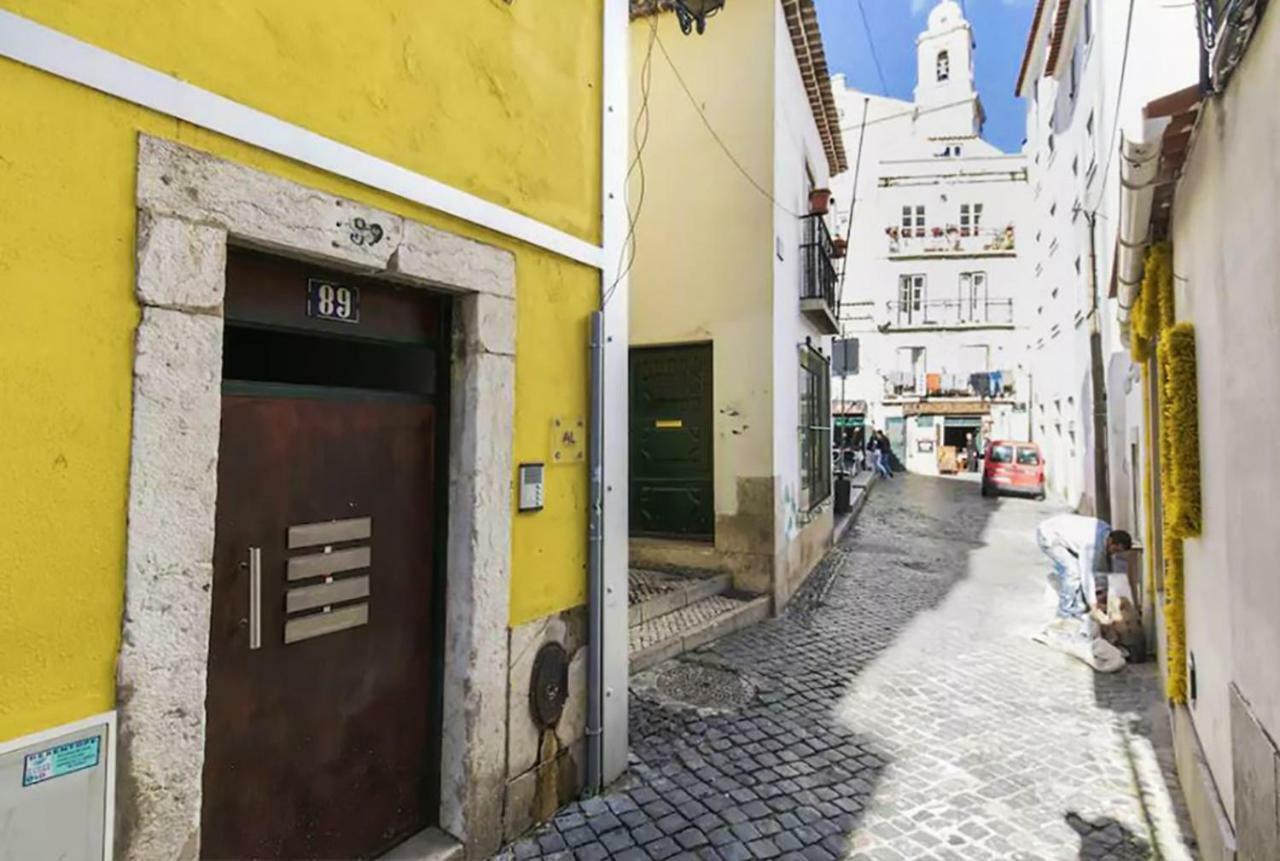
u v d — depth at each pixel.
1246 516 2.29
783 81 7.41
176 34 1.88
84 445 1.70
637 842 2.97
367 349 2.63
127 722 1.77
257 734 2.22
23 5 1.61
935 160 26.50
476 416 2.79
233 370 2.24
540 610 3.11
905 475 25.34
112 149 1.75
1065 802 3.34
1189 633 3.42
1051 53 13.59
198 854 1.91
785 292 7.47
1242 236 2.25
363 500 2.56
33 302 1.62
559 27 3.30
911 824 3.14
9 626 1.58
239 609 2.17
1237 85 2.25
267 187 2.08
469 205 2.76
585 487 3.41
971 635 6.17
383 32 2.44
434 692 2.84
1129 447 8.44
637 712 4.36
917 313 26.47
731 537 7.01
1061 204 15.23
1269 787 2.04
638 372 7.74
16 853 1.59
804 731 4.12
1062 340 15.80
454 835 2.75
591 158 3.51
